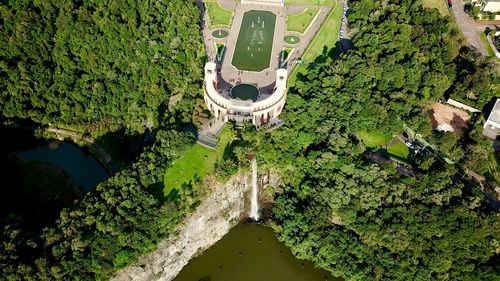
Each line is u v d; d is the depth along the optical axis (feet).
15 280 640.99
